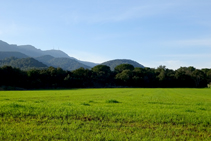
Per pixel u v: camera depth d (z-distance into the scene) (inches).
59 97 1421.0
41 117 500.1
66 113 526.3
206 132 422.6
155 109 678.5
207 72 5866.1
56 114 517.0
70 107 623.2
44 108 593.6
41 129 405.1
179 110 666.8
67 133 382.3
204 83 5664.4
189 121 496.1
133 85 5585.6
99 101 1008.2
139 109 649.0
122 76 5359.3
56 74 4869.6
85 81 5251.0
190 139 374.0
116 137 368.8
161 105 838.5
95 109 602.2
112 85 5600.4
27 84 4301.2
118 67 6461.6
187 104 950.4
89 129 411.2
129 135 380.2
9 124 435.5
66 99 1210.0
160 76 5536.4
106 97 1443.2
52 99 1204.5
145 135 386.0
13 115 504.1
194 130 436.1
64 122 459.8
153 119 500.4
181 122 487.8
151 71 6003.9
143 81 5482.3
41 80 4549.7
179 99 1311.5
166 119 502.9
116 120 491.2
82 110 569.6
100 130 408.8
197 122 488.4
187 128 446.3
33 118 492.1
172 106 805.2
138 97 1451.8
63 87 4896.7
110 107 685.3
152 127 444.1
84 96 1573.6
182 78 5487.2
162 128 440.1
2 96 1535.4
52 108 594.6
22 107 589.3
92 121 468.8
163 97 1485.0
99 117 511.8
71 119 489.7
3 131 384.5
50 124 442.0
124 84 5561.0
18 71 4377.5
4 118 478.3
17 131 387.9
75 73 5251.0
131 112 573.6
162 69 6397.6
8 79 4077.3
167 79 5521.7
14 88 3954.2
